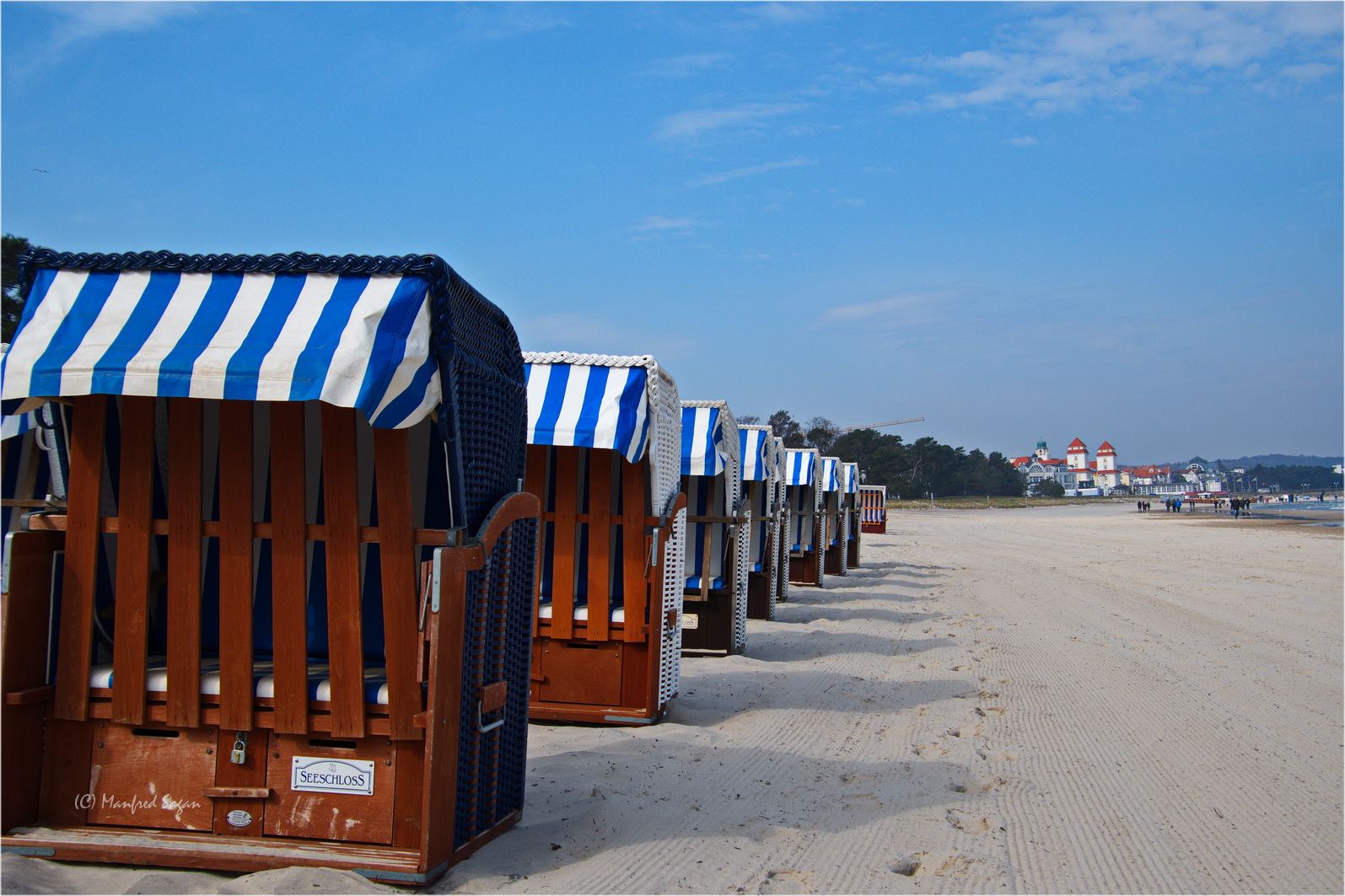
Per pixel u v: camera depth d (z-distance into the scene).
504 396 4.41
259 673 3.93
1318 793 5.56
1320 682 8.97
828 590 17.59
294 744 3.84
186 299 3.69
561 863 4.09
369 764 3.80
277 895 3.44
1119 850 4.59
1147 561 25.02
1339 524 50.62
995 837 4.75
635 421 6.51
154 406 3.84
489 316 4.26
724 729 6.96
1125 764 6.16
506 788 4.52
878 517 41.12
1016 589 17.83
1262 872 4.33
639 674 7.01
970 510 100.75
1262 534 39.94
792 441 118.62
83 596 3.90
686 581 10.20
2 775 3.80
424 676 3.68
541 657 7.11
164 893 3.50
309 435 4.36
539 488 7.18
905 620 13.49
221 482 3.79
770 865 4.25
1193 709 7.80
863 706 7.85
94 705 3.91
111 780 3.93
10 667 3.82
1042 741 6.75
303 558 3.76
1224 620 13.43
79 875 3.67
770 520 13.30
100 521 3.90
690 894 3.86
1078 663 9.98
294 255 3.67
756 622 13.10
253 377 3.38
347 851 3.73
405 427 3.58
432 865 3.67
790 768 5.92
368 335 3.45
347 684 3.73
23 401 3.84
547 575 7.25
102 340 3.56
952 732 7.03
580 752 6.02
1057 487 182.75
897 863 4.34
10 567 3.79
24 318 3.72
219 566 4.21
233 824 3.86
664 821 4.75
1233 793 5.55
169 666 3.83
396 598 3.71
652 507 6.95
